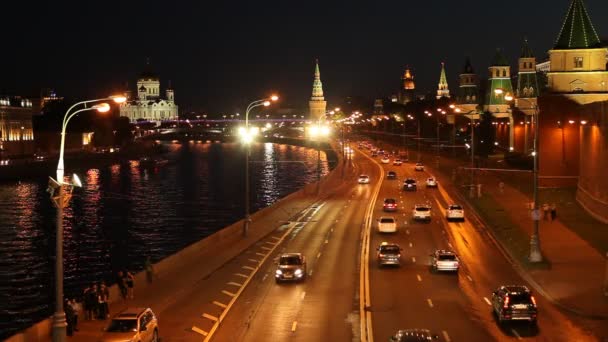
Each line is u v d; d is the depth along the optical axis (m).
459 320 42.91
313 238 78.56
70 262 102.06
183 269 61.12
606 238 70.94
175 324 43.47
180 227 133.62
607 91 119.62
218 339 40.09
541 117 113.00
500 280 55.56
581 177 97.81
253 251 70.75
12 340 36.22
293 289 53.09
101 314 44.78
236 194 189.75
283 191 196.38
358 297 49.84
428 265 62.00
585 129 94.62
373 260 64.56
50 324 40.22
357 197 120.00
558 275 55.56
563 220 83.38
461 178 141.25
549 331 40.22
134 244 116.31
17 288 86.31
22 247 113.50
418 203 109.81
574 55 120.56
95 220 142.25
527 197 105.81
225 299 50.19
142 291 52.47
